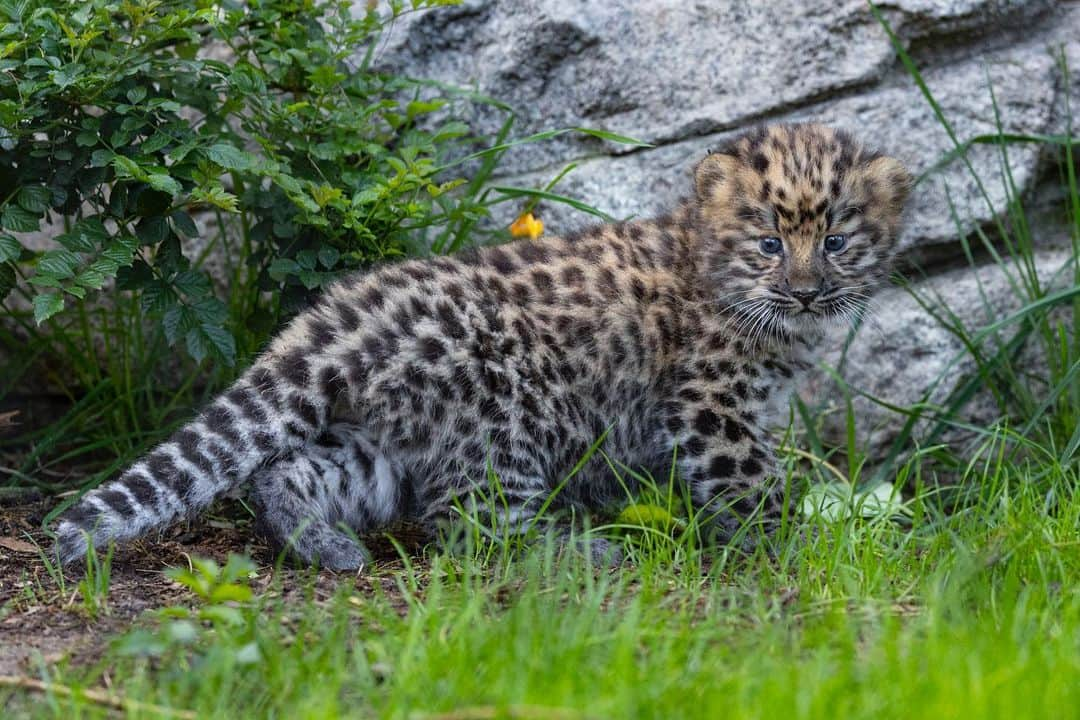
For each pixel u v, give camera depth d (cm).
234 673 703
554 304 1041
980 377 1230
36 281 1014
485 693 643
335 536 991
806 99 1314
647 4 1332
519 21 1341
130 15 1045
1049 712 604
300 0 1188
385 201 1143
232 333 1234
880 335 1304
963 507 1089
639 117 1335
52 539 1042
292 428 978
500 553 971
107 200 1287
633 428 1081
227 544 1058
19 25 1046
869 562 893
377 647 713
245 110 1316
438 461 1024
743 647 732
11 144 1076
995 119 1313
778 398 1086
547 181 1342
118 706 682
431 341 998
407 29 1338
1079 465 1126
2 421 1263
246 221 1249
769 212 1039
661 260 1083
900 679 648
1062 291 1204
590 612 754
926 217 1318
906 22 1302
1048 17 1360
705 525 1064
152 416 1273
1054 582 857
